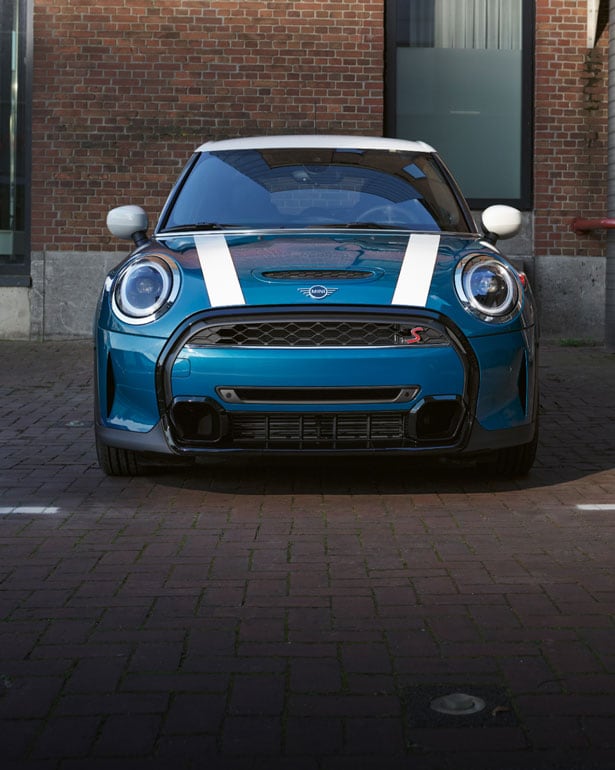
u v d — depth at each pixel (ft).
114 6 37.11
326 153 20.10
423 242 16.74
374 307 14.80
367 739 7.80
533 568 12.29
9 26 38.47
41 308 37.70
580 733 7.88
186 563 12.55
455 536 13.80
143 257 16.08
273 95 37.47
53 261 37.52
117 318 15.57
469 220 18.84
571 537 13.74
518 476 17.60
